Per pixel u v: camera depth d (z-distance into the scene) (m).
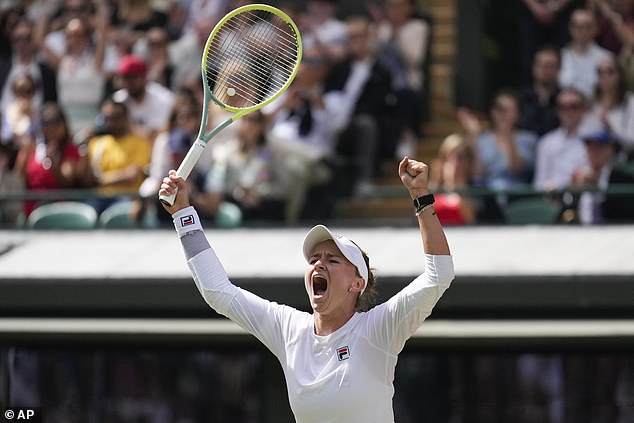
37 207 35.56
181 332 28.27
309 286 15.45
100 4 42.94
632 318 26.61
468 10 45.47
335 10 43.53
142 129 37.91
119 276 28.16
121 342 29.09
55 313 28.55
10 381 29.30
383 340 15.10
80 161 36.88
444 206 33.69
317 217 35.78
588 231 30.72
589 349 27.58
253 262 28.66
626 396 27.70
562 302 26.69
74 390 29.47
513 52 44.28
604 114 37.66
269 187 35.28
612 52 39.53
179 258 29.50
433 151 42.78
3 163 37.56
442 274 14.99
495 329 27.17
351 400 14.90
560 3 42.44
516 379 28.12
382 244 30.38
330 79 39.75
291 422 27.72
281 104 38.34
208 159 35.84
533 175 36.81
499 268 27.28
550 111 37.44
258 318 15.92
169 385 29.44
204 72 17.20
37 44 43.00
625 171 34.22
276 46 21.66
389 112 40.25
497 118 37.12
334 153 38.69
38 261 29.67
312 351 15.33
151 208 34.06
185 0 43.22
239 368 29.09
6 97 43.19
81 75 42.06
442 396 28.41
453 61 45.44
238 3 42.66
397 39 41.50
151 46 41.78
